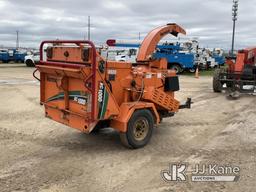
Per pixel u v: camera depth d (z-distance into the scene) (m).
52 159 6.09
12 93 14.05
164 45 28.56
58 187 4.92
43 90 7.16
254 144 7.12
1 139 7.29
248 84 13.98
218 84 15.16
